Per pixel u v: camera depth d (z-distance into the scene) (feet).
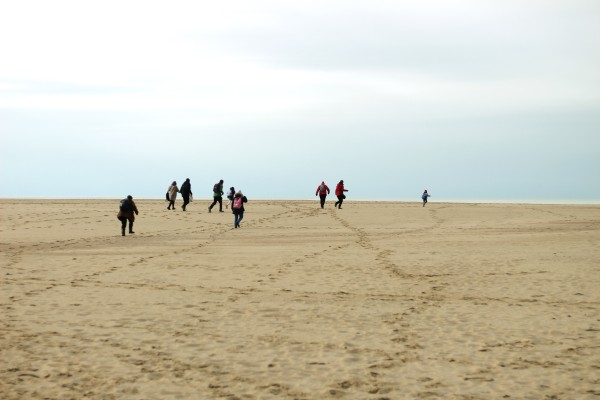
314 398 24.67
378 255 67.21
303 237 88.69
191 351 30.89
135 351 30.89
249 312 39.63
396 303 42.37
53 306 41.09
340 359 29.68
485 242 78.95
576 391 25.39
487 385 26.09
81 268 58.29
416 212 144.05
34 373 27.50
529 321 36.88
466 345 31.91
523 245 74.33
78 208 155.53
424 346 31.83
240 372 27.78
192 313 39.27
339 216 131.95
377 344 32.19
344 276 53.57
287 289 47.65
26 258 65.36
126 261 63.16
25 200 212.02
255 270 57.00
